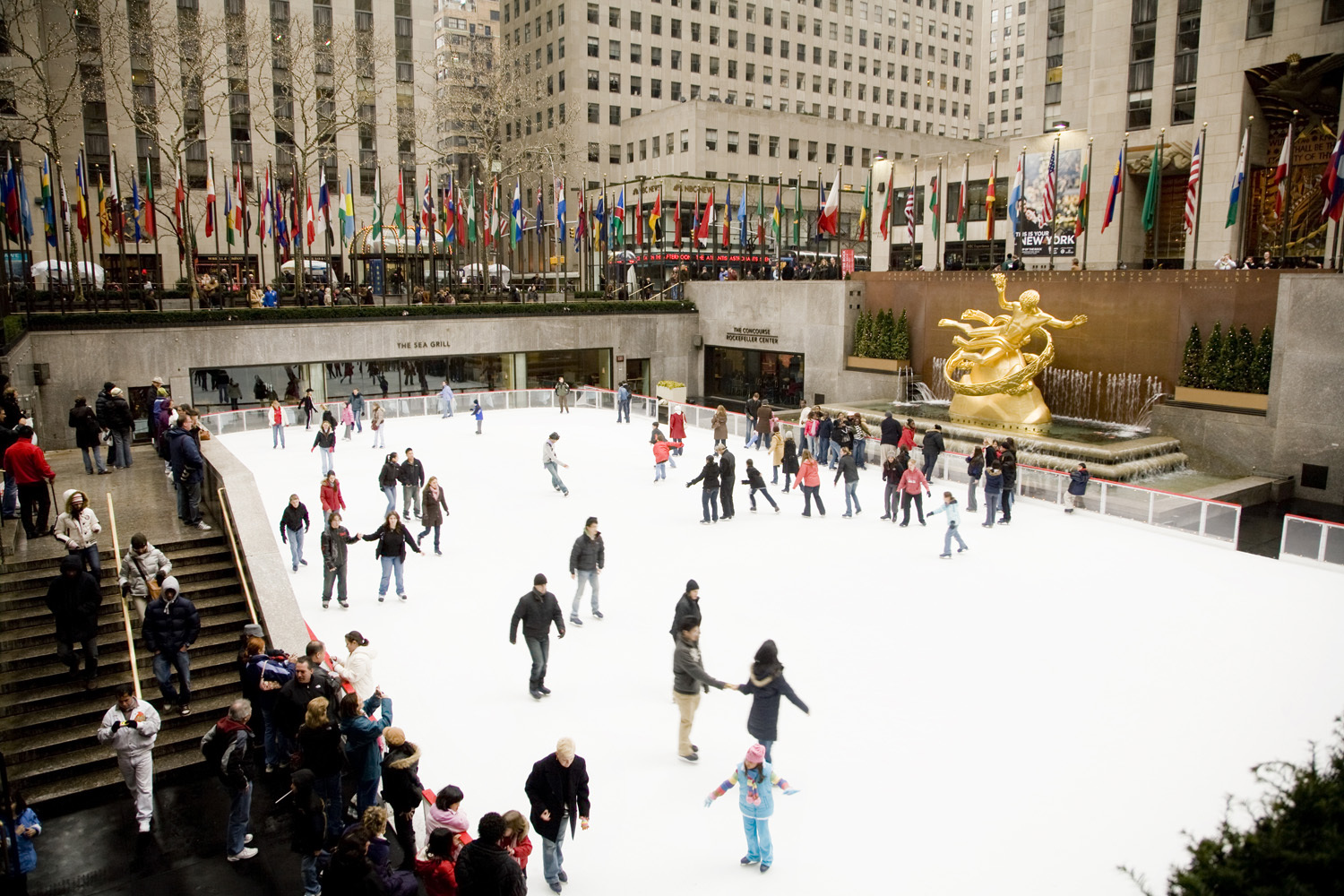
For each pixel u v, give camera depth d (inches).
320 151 1907.0
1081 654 492.1
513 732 412.2
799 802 356.8
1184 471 1008.2
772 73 3339.1
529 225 2556.6
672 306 1733.5
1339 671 471.8
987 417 1109.1
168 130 2073.1
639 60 3038.9
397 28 2390.5
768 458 1018.7
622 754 392.2
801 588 593.9
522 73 2559.1
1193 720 419.8
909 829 339.6
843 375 1476.4
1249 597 582.2
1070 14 1780.3
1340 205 944.3
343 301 1676.9
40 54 1563.7
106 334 1236.5
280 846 362.0
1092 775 375.2
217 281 1536.7
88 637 440.5
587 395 1392.7
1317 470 924.6
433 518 655.1
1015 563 651.5
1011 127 4643.2
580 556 524.1
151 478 740.7
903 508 743.1
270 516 749.9
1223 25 1365.7
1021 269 1309.1
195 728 442.0
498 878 252.7
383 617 544.7
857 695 443.5
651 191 2225.6
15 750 407.5
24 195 1152.2
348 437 1111.6
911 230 1441.9
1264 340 978.7
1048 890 305.6
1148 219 1135.0
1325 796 181.2
